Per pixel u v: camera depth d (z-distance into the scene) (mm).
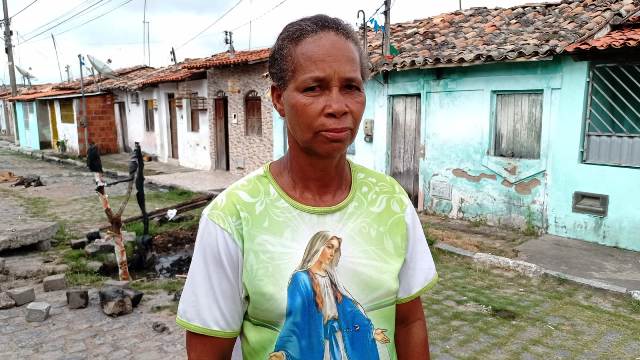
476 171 8242
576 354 4105
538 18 8555
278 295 1184
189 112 16203
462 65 7766
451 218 8656
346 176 1354
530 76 7422
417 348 1443
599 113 7016
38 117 23094
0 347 4152
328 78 1164
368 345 1248
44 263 6352
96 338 4328
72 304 4926
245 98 13422
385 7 8625
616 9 7332
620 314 4898
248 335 1229
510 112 7852
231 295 1223
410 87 8969
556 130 7266
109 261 6406
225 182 12984
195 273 1229
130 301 4855
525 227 7754
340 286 1236
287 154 1338
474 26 9289
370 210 1313
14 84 26734
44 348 4148
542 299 5266
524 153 7777
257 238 1209
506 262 6160
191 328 1217
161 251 7234
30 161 20141
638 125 6859
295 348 1193
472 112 8172
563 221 7344
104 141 20688
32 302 4949
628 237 6730
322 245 1241
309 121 1170
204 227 1226
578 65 6922
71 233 8016
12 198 11289
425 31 9828
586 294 5402
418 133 9094
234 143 14055
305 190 1287
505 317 4820
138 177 6520
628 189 6656
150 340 4297
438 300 5246
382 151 9602
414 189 9289
